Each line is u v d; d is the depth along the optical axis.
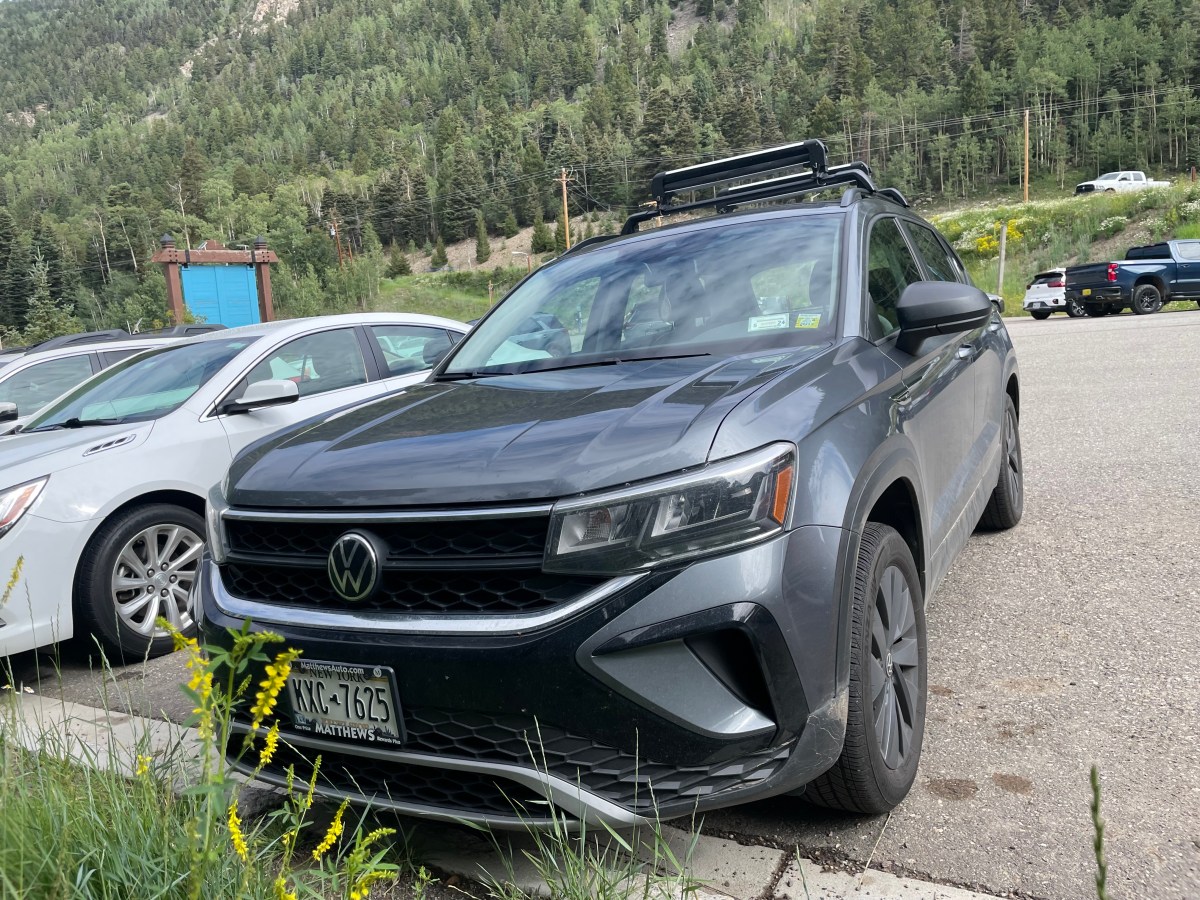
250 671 2.20
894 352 2.80
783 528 1.96
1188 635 3.22
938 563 2.93
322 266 149.50
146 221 154.38
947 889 1.97
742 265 3.12
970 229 59.28
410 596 2.04
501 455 2.08
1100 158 129.38
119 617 4.08
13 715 2.45
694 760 1.88
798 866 2.09
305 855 2.31
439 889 2.13
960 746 2.62
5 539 3.77
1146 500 4.99
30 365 7.22
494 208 170.62
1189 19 150.00
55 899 1.61
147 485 4.22
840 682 2.01
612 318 3.14
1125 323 18.41
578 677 1.85
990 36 182.25
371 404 2.93
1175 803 2.24
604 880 1.88
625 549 1.87
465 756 1.97
